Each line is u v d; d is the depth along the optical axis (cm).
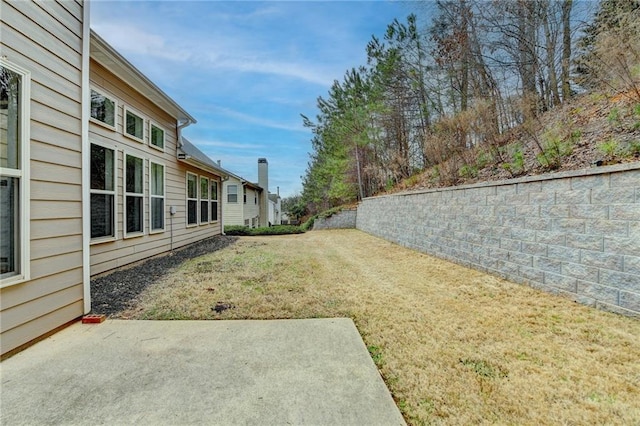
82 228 317
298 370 218
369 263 610
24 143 250
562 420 166
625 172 286
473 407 178
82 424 164
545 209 374
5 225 238
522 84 820
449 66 977
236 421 167
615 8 502
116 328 293
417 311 334
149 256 653
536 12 785
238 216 1816
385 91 1190
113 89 527
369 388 197
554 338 259
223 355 240
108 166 513
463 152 685
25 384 200
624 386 193
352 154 1508
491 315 315
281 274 517
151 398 186
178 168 801
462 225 545
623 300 287
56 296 281
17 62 246
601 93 512
